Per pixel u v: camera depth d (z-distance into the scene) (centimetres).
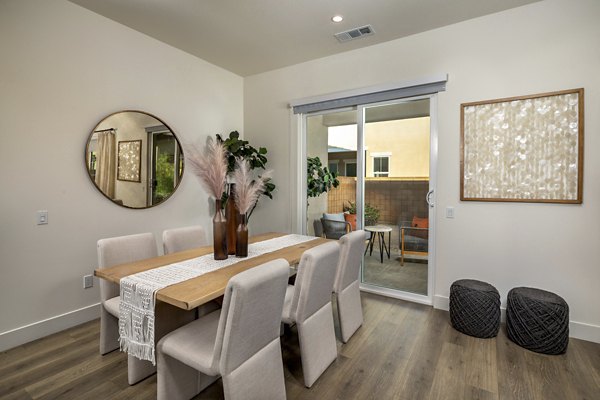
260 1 255
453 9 266
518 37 264
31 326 242
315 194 396
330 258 196
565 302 232
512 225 271
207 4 260
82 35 266
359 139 349
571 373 202
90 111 274
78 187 268
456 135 292
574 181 246
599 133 237
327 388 188
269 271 144
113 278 176
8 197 229
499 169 274
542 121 256
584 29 240
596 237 241
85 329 262
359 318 260
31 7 236
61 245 259
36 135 242
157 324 173
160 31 307
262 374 154
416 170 321
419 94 309
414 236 326
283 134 405
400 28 299
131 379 190
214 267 195
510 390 186
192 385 179
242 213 220
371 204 350
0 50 222
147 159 320
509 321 244
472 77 283
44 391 184
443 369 206
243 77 436
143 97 315
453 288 263
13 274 234
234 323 132
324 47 341
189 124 363
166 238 253
